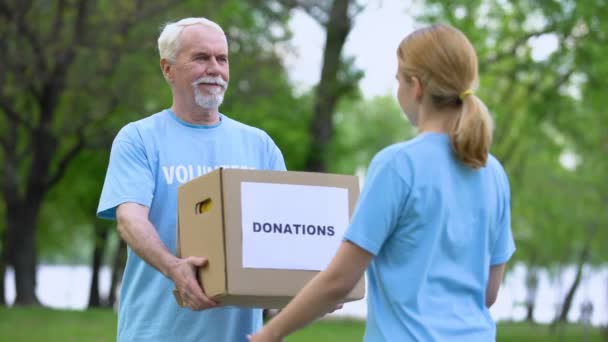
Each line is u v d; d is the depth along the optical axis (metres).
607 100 17.77
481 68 18.03
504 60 18.97
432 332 2.78
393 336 2.80
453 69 2.84
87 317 16.64
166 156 3.90
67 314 16.95
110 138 19.89
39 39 18.36
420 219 2.81
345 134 29.23
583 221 21.72
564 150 21.61
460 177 2.89
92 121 19.28
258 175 3.41
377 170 2.83
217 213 3.37
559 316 23.95
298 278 3.41
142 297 3.89
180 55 3.93
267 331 2.88
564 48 17.41
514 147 20.44
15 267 20.80
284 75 21.41
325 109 21.16
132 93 18.86
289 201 3.44
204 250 3.44
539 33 17.70
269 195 3.42
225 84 3.97
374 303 2.87
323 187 3.50
